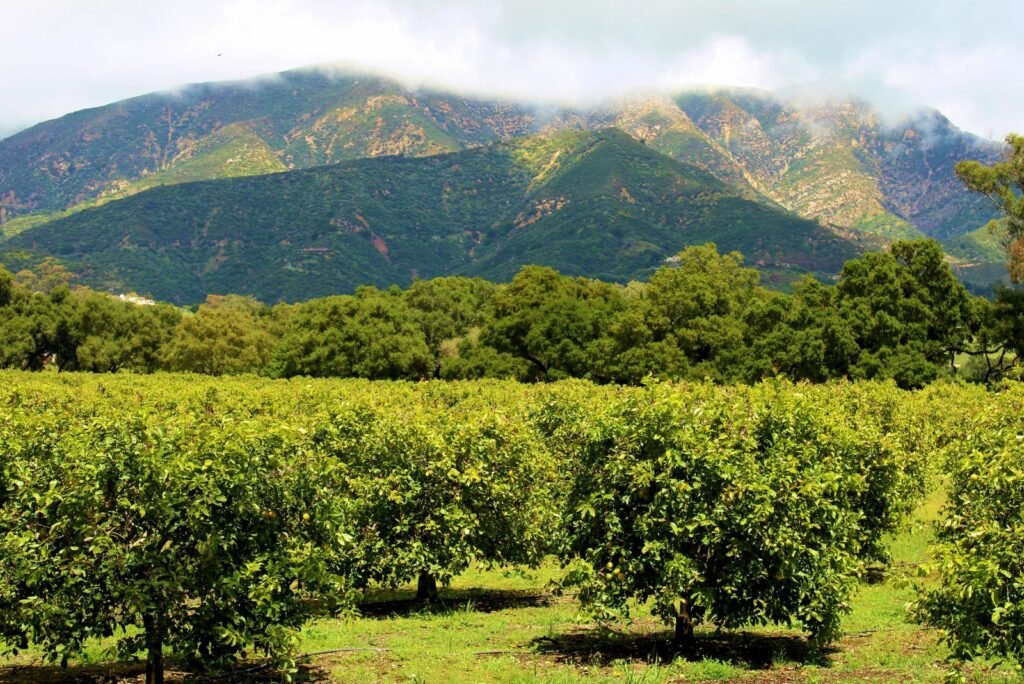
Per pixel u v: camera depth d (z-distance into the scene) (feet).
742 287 280.10
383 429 46.85
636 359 192.13
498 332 222.69
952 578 26.86
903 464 54.39
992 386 128.67
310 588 31.83
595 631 40.32
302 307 329.52
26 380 138.10
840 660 35.04
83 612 28.86
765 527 33.81
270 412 80.89
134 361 288.92
